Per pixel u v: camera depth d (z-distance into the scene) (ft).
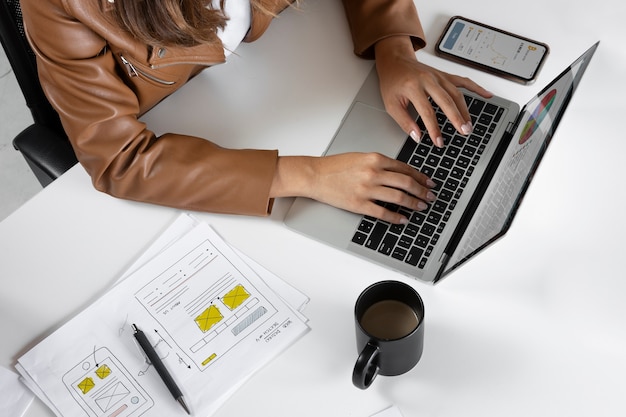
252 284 3.66
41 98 4.61
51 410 3.42
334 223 3.79
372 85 4.26
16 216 3.96
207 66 4.33
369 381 3.21
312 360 3.43
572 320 3.45
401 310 3.33
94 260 3.82
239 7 4.04
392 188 3.80
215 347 3.50
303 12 4.52
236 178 3.83
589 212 3.73
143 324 3.59
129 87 4.05
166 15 3.45
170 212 3.94
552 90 3.70
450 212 3.77
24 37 4.37
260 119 4.17
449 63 4.29
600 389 3.27
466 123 3.96
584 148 3.92
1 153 7.39
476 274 3.60
